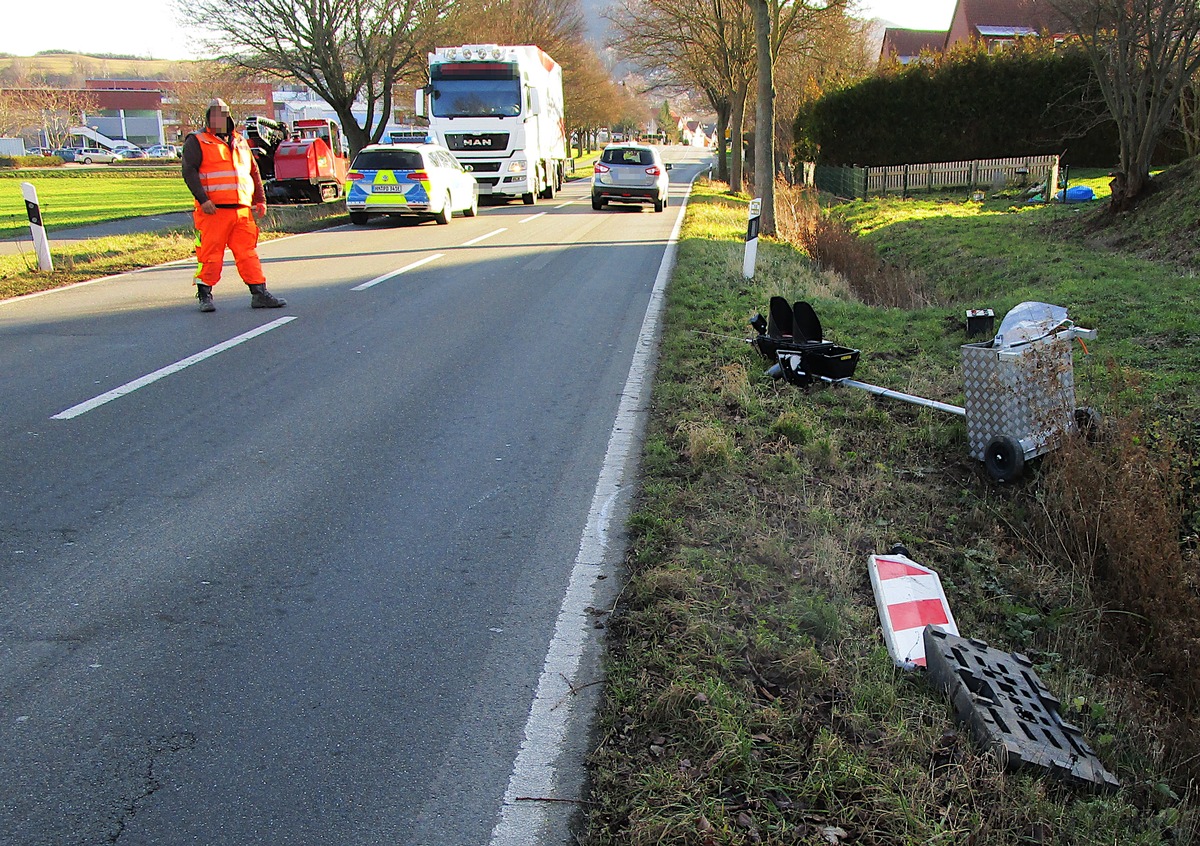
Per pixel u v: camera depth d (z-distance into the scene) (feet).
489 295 36.86
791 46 104.58
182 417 20.75
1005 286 40.96
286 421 20.68
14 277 39.81
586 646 11.86
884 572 13.61
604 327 30.96
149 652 11.59
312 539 14.85
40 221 42.04
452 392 23.18
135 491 16.60
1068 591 14.49
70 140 372.58
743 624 12.16
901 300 39.99
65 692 10.73
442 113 86.58
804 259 50.60
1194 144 58.95
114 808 8.96
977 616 13.75
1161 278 35.42
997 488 17.76
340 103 102.78
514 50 87.40
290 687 10.95
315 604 12.84
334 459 18.42
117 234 61.26
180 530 15.06
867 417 20.93
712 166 229.66
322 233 62.13
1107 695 12.10
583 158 303.89
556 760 9.77
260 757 9.75
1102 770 10.19
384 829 8.80
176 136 406.62
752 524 15.02
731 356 25.73
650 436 19.65
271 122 94.73
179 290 37.22
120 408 21.22
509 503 16.38
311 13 97.04
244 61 100.58
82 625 12.16
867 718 10.37
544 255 49.75
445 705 10.68
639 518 15.25
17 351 26.23
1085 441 16.55
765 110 63.77
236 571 13.73
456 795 9.26
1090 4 47.37
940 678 11.18
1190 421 19.20
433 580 13.58
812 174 125.39
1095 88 106.42
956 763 9.82
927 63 117.08
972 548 15.55
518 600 13.03
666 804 8.89
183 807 9.00
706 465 17.63
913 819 8.82
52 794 9.11
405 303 34.86
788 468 17.67
